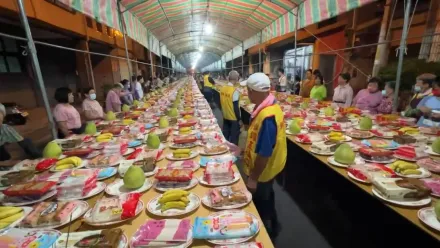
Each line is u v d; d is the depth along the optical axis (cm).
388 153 183
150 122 328
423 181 143
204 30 1228
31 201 129
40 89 251
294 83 798
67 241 90
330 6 487
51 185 136
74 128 343
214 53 2542
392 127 280
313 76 629
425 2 498
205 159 179
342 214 271
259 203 201
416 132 246
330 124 291
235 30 1160
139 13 678
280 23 758
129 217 111
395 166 161
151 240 93
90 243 90
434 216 112
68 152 204
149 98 631
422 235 207
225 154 193
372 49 667
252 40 1175
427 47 462
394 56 586
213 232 97
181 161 178
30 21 466
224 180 144
